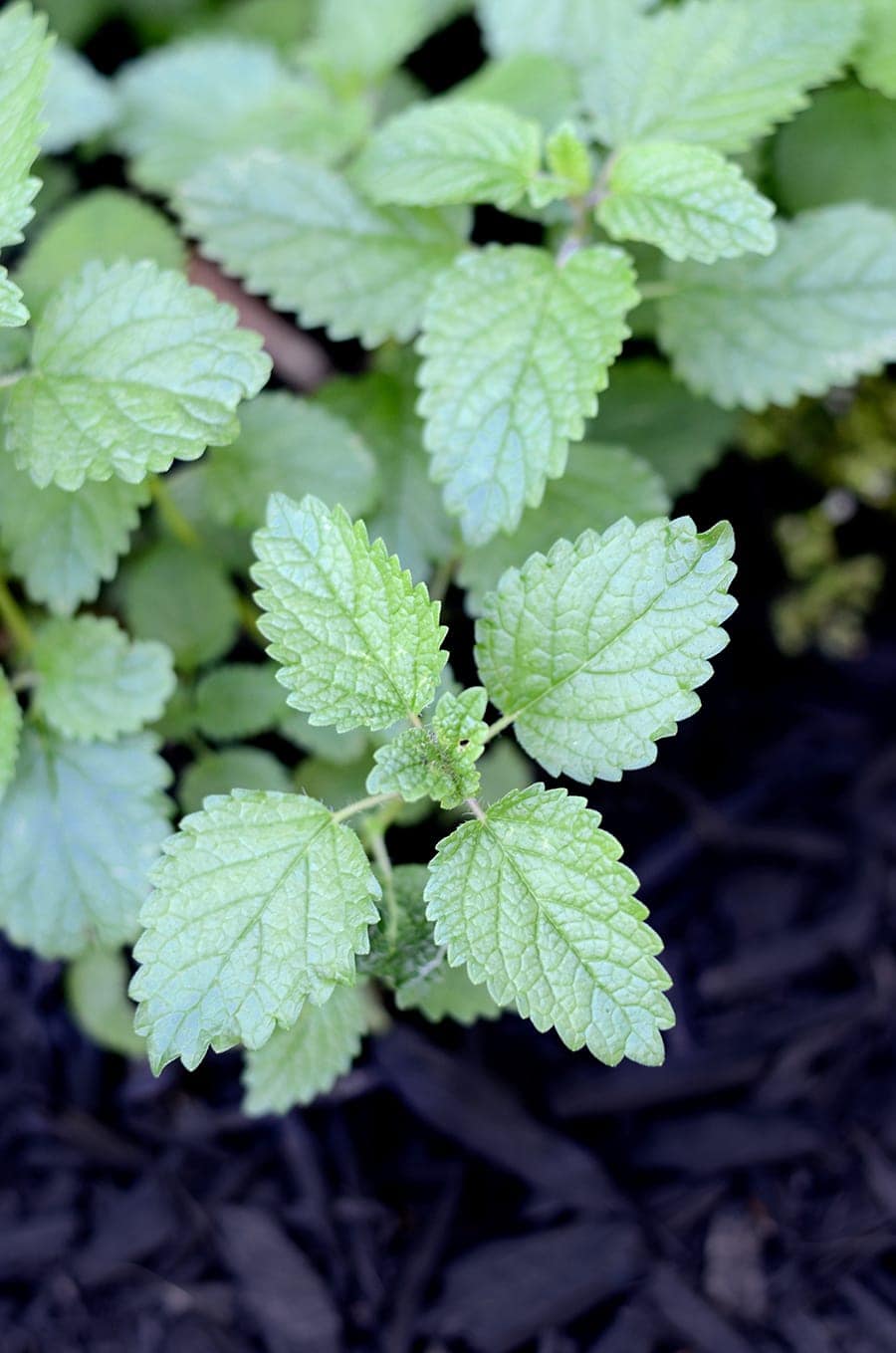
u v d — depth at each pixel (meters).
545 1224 0.69
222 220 0.62
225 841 0.53
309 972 0.53
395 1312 0.68
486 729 0.54
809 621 0.77
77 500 0.60
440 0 0.71
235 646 0.69
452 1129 0.69
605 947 0.53
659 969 0.52
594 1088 0.70
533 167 0.60
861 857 0.73
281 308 0.61
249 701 0.64
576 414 0.57
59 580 0.60
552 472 0.57
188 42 0.72
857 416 0.74
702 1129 0.70
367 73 0.68
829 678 0.76
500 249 0.59
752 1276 0.68
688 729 0.75
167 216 0.69
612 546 0.53
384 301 0.61
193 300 0.56
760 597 0.77
